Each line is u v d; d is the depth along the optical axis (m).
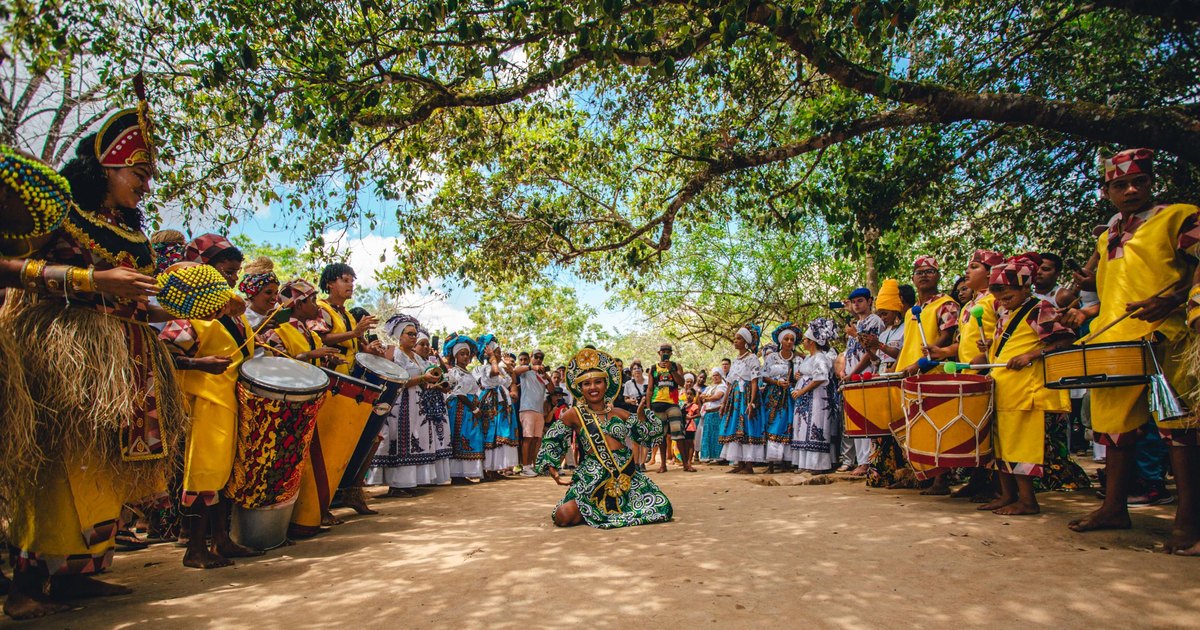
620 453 5.18
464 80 6.98
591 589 3.28
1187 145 6.16
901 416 5.89
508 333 24.00
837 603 2.98
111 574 3.89
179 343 3.94
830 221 8.73
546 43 6.92
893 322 7.09
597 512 5.00
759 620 2.78
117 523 3.21
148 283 2.92
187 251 4.26
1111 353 3.88
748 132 8.73
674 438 10.25
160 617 3.01
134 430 3.18
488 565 3.84
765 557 3.81
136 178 3.33
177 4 5.95
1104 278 4.26
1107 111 6.43
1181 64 8.41
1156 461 5.18
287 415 4.29
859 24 5.35
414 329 7.63
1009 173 9.97
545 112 8.77
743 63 8.12
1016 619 2.74
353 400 5.07
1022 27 8.77
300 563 4.09
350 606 3.14
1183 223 3.80
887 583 3.27
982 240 11.33
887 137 8.95
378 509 6.29
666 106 9.00
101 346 3.04
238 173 7.52
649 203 11.08
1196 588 3.03
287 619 2.96
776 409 9.22
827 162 9.70
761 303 18.48
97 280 2.87
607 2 5.31
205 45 6.12
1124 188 4.06
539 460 5.26
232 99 6.61
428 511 6.11
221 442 4.02
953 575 3.37
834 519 4.93
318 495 4.95
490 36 6.20
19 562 3.01
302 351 5.10
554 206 10.46
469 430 8.70
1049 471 5.87
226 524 4.39
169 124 6.61
